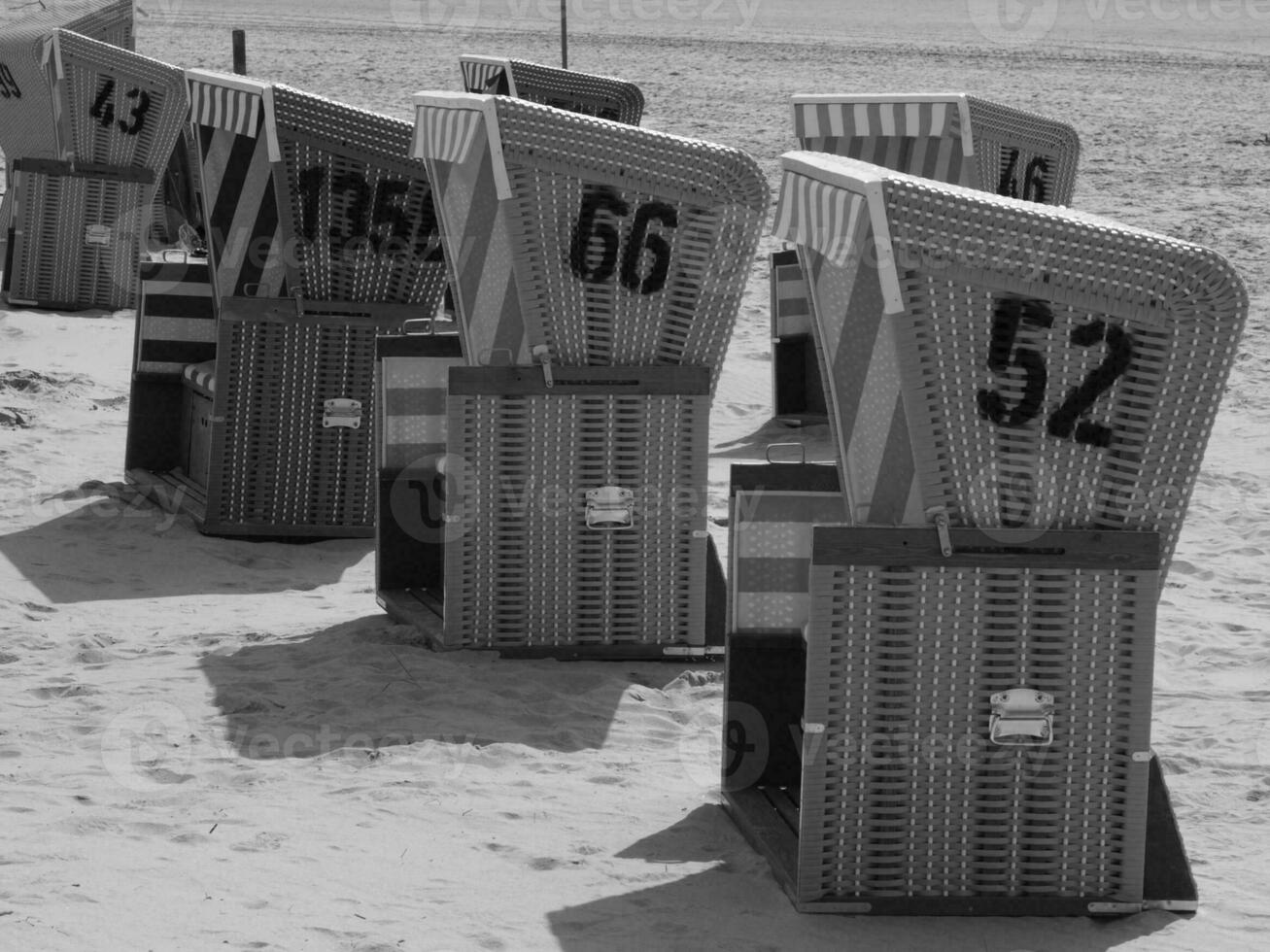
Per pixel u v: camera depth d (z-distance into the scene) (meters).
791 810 6.60
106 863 5.94
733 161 8.26
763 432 15.10
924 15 70.44
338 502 11.55
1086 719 5.85
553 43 51.91
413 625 9.14
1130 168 30.27
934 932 5.75
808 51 51.00
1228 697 8.59
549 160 8.14
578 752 7.48
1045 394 5.73
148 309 12.50
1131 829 5.89
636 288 8.45
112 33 21.06
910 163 14.33
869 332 5.89
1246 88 44.09
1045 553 5.77
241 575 10.61
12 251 19.86
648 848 6.38
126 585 10.24
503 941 5.47
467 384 8.48
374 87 38.41
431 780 7.00
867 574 5.73
